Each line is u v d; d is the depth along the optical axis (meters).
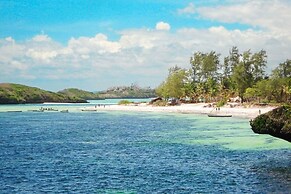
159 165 43.31
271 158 45.28
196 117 134.25
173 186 33.16
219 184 33.16
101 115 164.00
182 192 31.03
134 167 42.47
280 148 53.19
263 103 154.75
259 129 39.00
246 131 79.06
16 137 79.25
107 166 43.50
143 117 143.88
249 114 129.62
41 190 32.94
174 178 36.28
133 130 91.25
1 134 86.00
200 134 76.31
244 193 29.83
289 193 29.31
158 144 62.72
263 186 31.77
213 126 94.06
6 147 62.69
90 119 138.12
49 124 115.81
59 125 111.50
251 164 41.81
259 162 42.88
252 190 30.61
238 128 86.44
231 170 38.94
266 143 58.84
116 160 47.56
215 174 37.31
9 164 45.94
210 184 33.31
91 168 42.50
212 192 30.58
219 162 43.72
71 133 87.00
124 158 48.97
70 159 49.19
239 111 138.88
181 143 62.88
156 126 100.88
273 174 36.38
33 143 68.19
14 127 105.69
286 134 37.38
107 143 66.31
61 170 41.62
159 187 32.97
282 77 175.12
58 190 32.81
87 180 36.44
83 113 181.75
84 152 55.50
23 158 50.69
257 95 167.88
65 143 67.50
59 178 37.56
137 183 34.69
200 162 44.25
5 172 40.91
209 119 121.50
